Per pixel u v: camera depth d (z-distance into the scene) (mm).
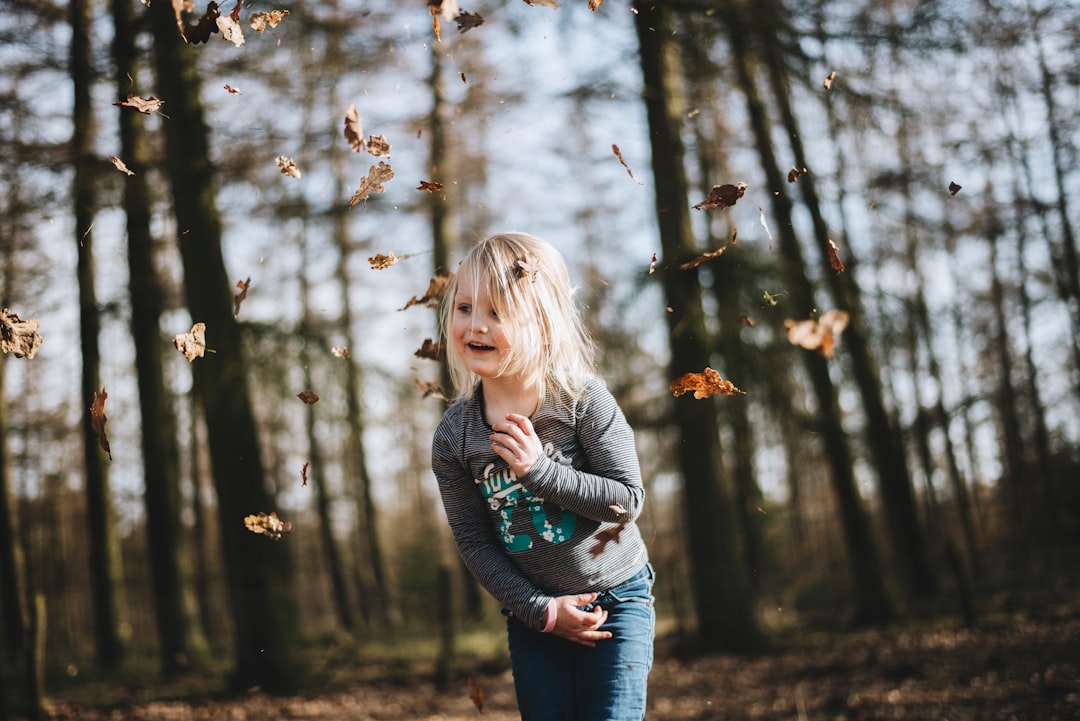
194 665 9688
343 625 16047
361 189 2619
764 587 12367
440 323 2539
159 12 7645
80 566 17047
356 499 18250
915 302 11539
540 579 2250
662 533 12656
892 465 11062
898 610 10148
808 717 5504
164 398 9898
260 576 7914
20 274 9961
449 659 8273
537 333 2207
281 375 8734
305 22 7473
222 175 7863
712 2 7473
